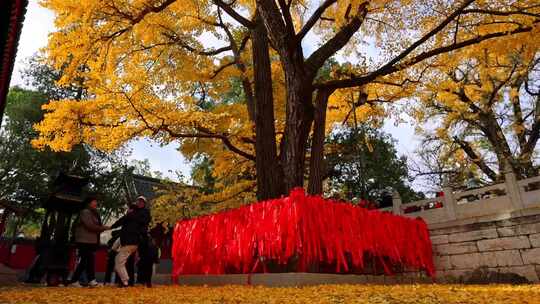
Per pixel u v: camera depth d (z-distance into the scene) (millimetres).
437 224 11789
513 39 11250
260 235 8562
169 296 5848
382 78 13562
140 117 10312
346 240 8758
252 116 13602
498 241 10414
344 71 13453
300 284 7523
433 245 11734
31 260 19500
